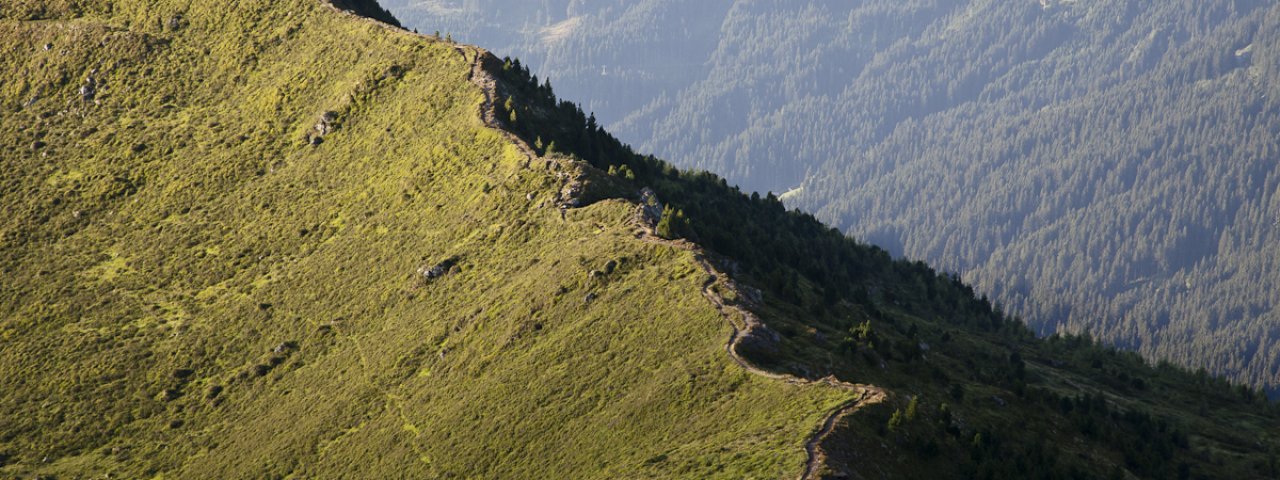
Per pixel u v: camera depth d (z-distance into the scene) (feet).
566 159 655.35
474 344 561.02
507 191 650.43
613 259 558.15
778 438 415.44
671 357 491.31
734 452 415.44
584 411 484.74
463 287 609.42
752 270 588.91
